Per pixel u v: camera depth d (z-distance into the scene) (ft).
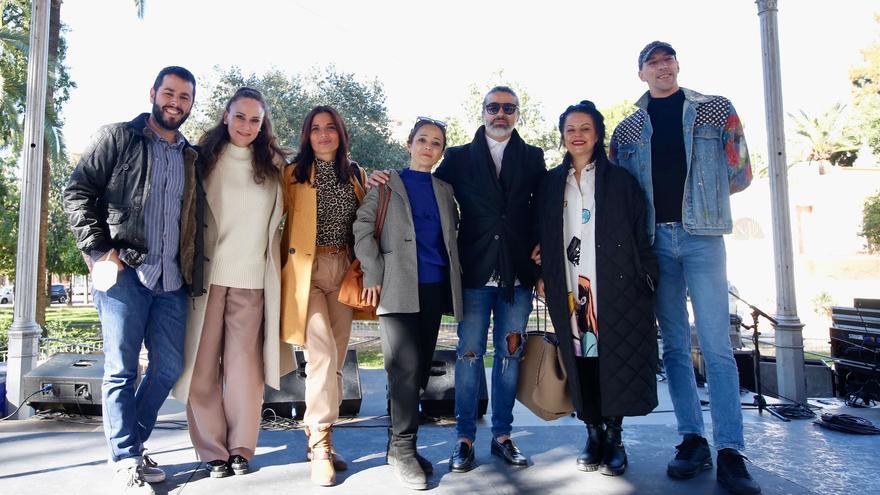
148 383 9.06
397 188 9.61
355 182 10.23
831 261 69.10
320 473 8.86
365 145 48.14
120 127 8.68
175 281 8.91
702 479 9.23
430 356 9.67
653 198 9.93
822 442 11.33
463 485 8.95
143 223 8.53
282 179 9.82
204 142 9.42
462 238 10.14
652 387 9.27
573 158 10.11
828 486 8.90
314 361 9.37
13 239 53.01
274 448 10.73
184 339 9.20
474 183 10.02
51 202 59.41
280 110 46.57
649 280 9.52
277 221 9.56
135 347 8.63
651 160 10.04
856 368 17.19
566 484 9.00
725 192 9.64
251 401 9.42
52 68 40.75
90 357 14.06
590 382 9.80
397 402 9.19
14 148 49.67
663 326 10.18
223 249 9.30
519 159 10.23
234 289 9.41
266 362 9.43
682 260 9.79
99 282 7.93
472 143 10.32
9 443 10.84
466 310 9.96
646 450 10.71
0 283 114.32
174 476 9.19
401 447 9.08
